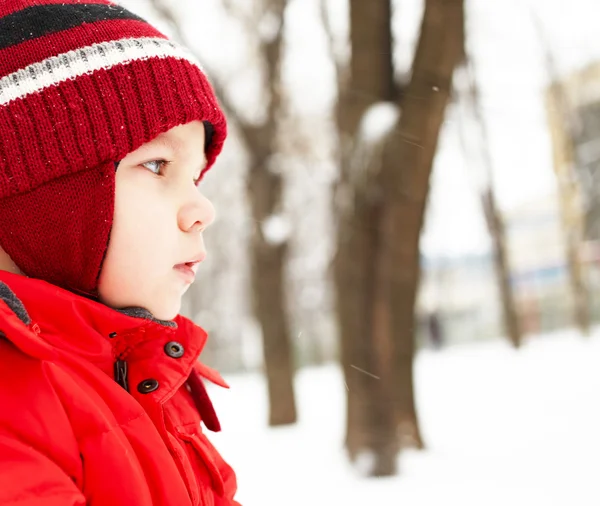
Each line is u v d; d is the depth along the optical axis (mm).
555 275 26547
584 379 9781
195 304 21781
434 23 5008
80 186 1022
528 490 4371
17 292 992
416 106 5113
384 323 5395
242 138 9203
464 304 26156
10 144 1013
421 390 10586
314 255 20078
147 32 1165
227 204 17484
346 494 4684
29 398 880
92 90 1056
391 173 5246
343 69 5922
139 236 1043
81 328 1005
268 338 9016
